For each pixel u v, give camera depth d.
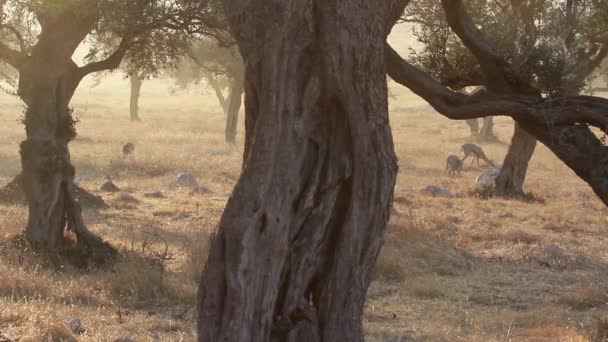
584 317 12.04
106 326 9.91
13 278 11.40
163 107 88.12
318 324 6.66
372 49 6.49
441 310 12.22
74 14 13.67
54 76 13.88
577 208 24.91
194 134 48.41
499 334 10.69
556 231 20.48
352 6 6.42
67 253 13.72
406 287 13.48
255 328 6.29
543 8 11.42
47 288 11.45
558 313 12.18
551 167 39.84
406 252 16.05
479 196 26.53
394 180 6.70
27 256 13.09
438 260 15.80
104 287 12.11
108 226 17.61
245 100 6.72
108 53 16.06
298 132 6.45
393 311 11.99
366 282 6.72
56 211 13.82
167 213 20.05
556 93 8.60
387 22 6.77
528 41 8.83
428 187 26.67
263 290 6.32
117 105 90.00
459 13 8.86
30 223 13.80
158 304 11.64
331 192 6.62
